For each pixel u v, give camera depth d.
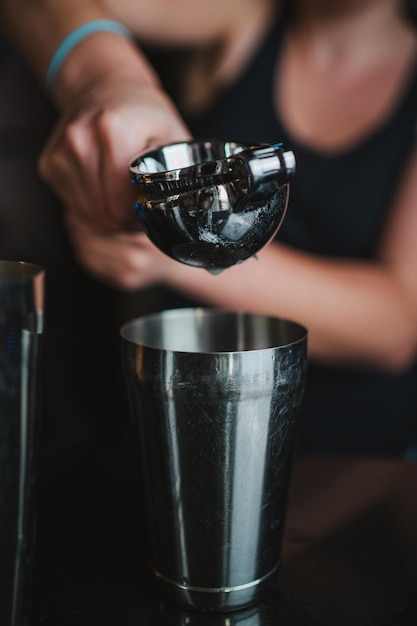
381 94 0.97
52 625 0.39
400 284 0.89
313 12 1.00
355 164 0.96
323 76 1.01
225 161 0.36
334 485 0.53
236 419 0.38
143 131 0.50
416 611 0.40
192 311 0.46
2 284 0.30
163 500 0.40
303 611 0.40
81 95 0.58
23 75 1.38
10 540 0.32
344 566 0.44
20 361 0.31
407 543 0.46
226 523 0.39
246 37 1.07
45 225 1.46
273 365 0.38
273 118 1.03
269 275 0.84
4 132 1.41
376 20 0.98
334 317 0.87
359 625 0.39
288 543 0.46
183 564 0.40
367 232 0.97
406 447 1.02
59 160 0.53
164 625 0.39
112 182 0.50
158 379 0.38
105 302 1.51
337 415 0.98
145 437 0.39
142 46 1.15
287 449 0.40
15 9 0.72
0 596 0.32
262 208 0.38
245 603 0.40
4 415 0.31
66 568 0.44
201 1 1.07
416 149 0.94
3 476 0.31
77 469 0.56
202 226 0.38
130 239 0.61
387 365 0.94
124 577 0.43
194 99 1.15
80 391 1.54
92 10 0.69
